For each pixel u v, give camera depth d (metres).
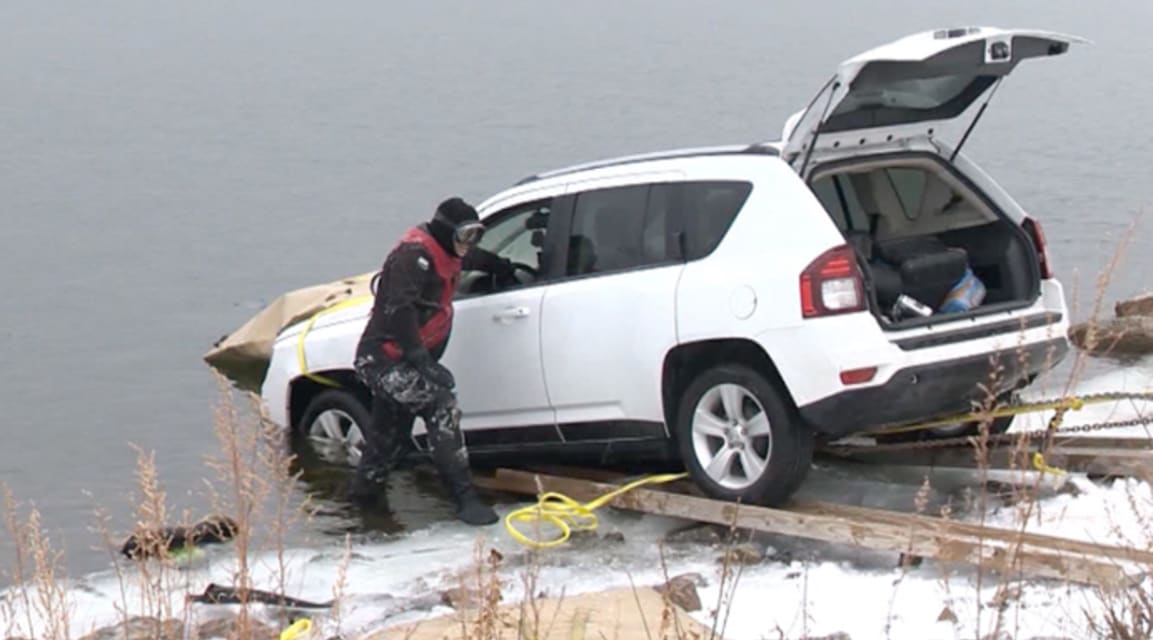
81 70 72.50
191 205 31.31
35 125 49.59
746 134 43.16
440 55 80.00
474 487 10.55
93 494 12.25
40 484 12.59
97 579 9.27
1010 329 9.47
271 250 25.73
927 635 7.25
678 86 59.06
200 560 9.25
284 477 9.12
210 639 7.75
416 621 7.75
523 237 10.50
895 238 9.84
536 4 134.00
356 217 29.44
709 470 9.52
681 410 9.62
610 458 10.41
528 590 7.05
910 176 10.00
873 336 8.98
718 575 8.53
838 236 9.06
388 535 10.05
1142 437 10.45
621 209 9.97
